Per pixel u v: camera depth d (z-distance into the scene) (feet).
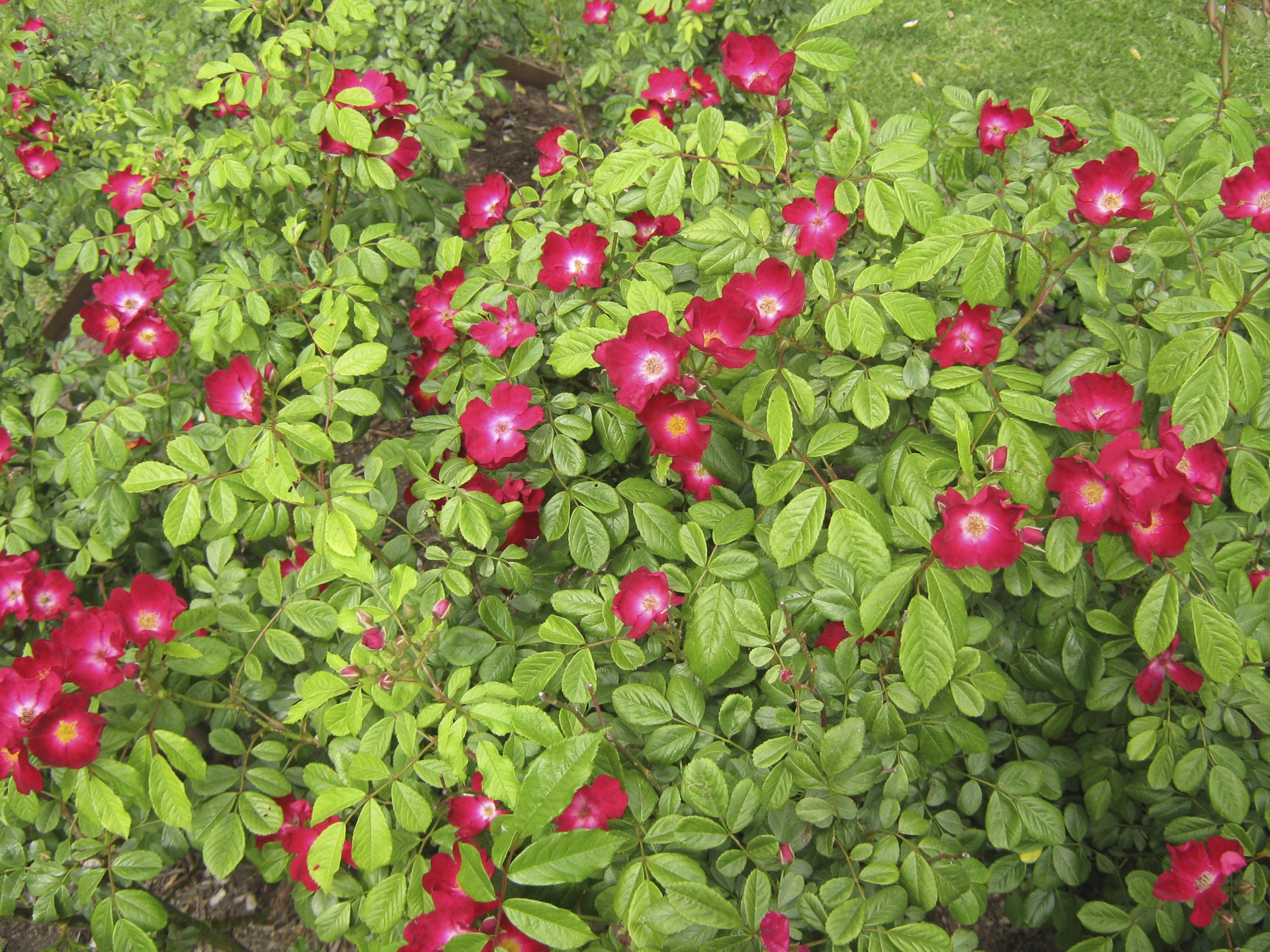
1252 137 2.74
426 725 2.33
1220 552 2.42
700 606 2.40
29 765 2.34
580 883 2.45
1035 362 3.18
